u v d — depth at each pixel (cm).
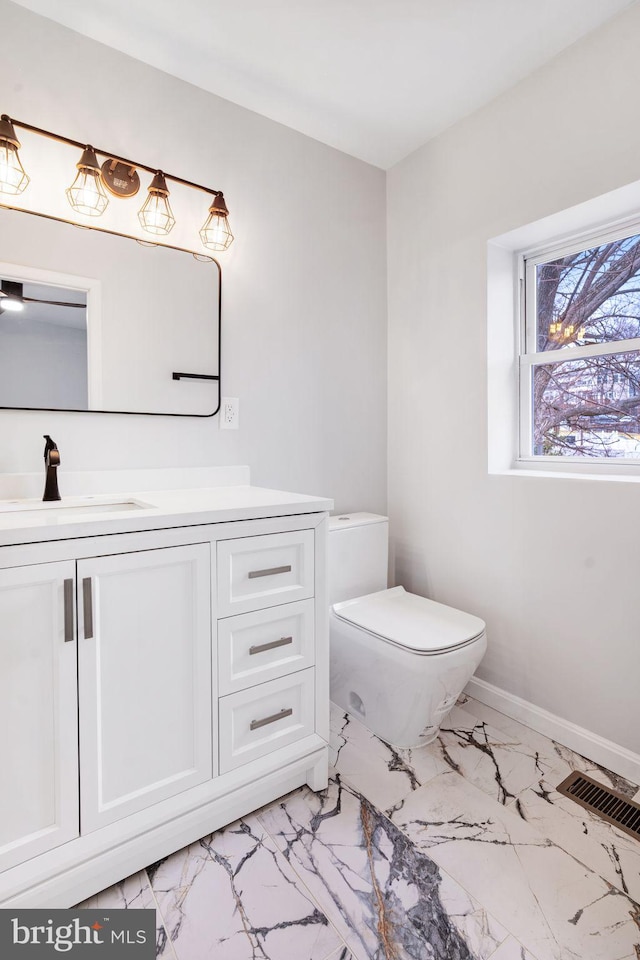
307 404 208
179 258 170
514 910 109
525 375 201
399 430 233
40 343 146
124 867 114
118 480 159
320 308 210
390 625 169
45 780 101
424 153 214
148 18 147
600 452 181
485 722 186
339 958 99
